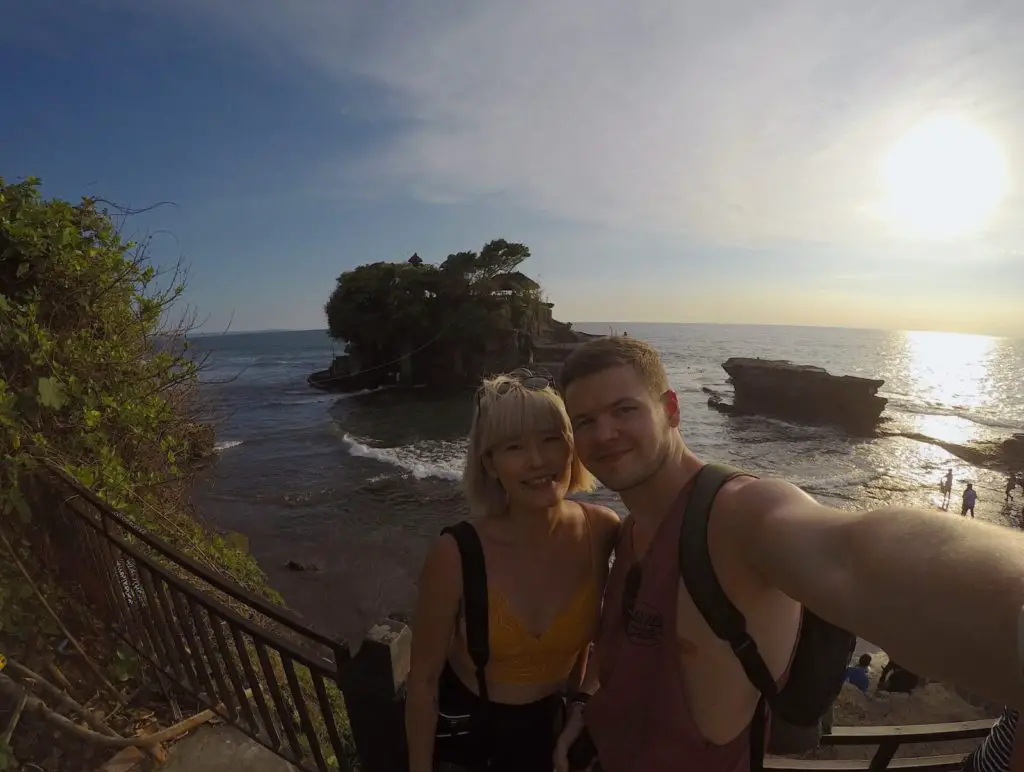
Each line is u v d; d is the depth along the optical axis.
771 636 1.22
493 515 1.91
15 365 3.49
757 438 40.81
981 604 0.67
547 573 1.87
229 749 3.11
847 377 46.34
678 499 1.42
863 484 29.08
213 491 23.84
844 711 6.84
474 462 1.91
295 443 37.00
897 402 66.62
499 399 1.79
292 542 18.84
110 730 2.98
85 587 3.34
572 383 1.57
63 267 3.94
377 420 47.94
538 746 1.87
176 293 4.92
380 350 72.44
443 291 69.62
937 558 0.76
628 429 1.48
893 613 0.77
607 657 1.62
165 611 2.92
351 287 69.56
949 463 34.00
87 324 4.22
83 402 3.88
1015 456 34.72
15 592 2.84
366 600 14.88
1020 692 0.62
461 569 1.79
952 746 5.59
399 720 1.95
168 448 4.85
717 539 1.24
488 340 68.50
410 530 20.22
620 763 1.52
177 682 3.03
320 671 2.11
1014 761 0.77
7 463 2.98
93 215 4.27
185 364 4.84
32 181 3.83
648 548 1.48
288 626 2.15
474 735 1.84
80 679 3.16
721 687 1.34
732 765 1.37
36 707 2.68
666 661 1.39
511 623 1.78
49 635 3.05
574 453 1.85
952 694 7.17
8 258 3.73
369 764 2.07
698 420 47.78
